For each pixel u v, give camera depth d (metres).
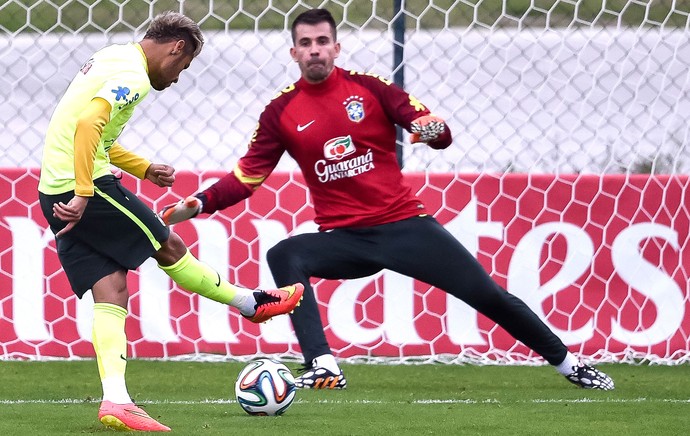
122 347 13.69
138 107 27.91
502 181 22.91
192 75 27.61
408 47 30.20
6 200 22.44
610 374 21.09
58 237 14.06
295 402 16.95
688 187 23.30
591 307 22.92
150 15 25.20
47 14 33.31
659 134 27.30
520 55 28.08
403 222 18.66
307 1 32.59
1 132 27.22
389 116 18.50
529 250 22.88
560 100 27.66
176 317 22.53
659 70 27.45
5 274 22.41
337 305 22.61
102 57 13.91
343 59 29.42
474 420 15.21
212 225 22.64
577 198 23.00
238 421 14.77
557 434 14.03
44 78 30.75
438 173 22.84
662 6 29.06
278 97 18.72
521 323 18.80
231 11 32.75
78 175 13.11
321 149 18.52
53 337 22.41
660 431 14.37
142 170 16.03
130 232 13.96
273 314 15.52
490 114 29.23
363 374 20.81
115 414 13.31
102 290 13.80
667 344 22.98
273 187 22.75
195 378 20.12
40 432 13.79
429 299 22.67
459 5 31.00
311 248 18.77
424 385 19.52
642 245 23.09
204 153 28.75
